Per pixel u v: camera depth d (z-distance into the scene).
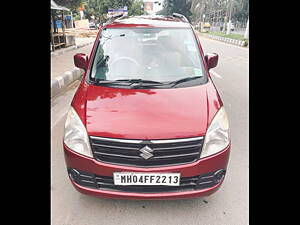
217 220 2.12
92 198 2.33
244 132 3.67
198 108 2.13
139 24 3.01
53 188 2.45
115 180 1.94
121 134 1.90
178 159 1.93
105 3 41.50
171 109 2.09
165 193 1.96
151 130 1.90
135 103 2.15
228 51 13.53
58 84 5.61
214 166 2.00
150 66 2.68
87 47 13.27
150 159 1.88
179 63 2.73
